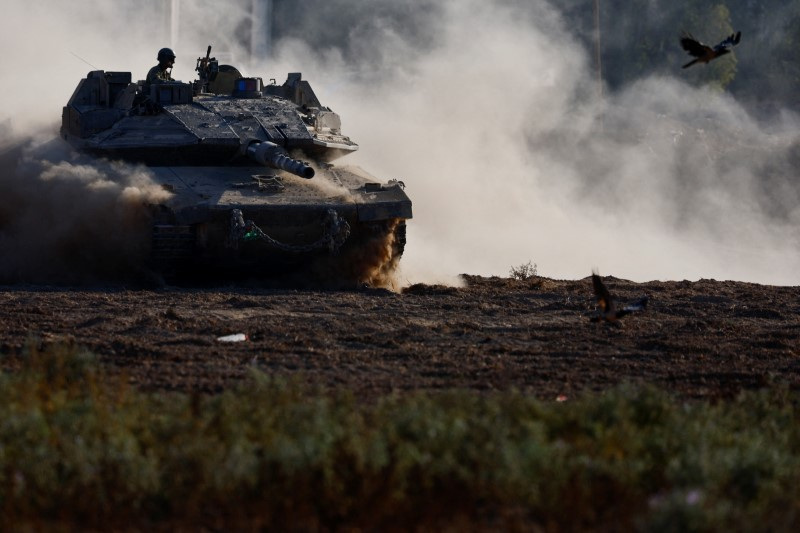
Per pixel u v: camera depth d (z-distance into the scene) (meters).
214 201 65.06
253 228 64.00
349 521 27.02
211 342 49.06
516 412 34.16
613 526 26.91
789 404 38.75
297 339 49.94
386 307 60.34
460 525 26.39
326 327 53.50
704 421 34.12
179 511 27.06
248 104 78.69
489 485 28.17
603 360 47.59
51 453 29.42
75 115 76.12
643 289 71.50
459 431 30.89
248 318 55.66
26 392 35.34
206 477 28.09
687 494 26.81
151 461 28.98
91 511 27.00
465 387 41.69
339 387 40.91
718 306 64.25
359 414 33.88
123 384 37.66
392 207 68.00
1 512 26.58
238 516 26.64
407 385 41.59
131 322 53.38
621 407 34.31
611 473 28.95
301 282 70.12
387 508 27.00
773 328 57.44
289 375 42.81
